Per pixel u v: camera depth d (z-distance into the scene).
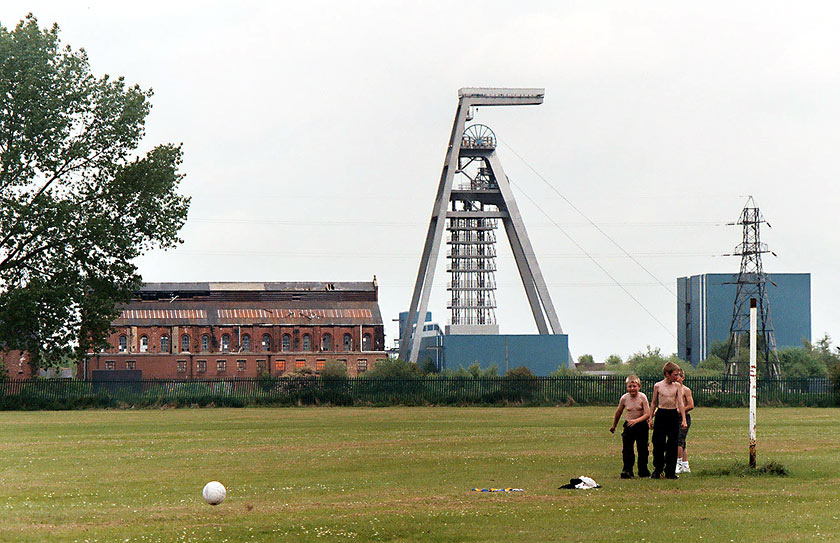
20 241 158.75
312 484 53.59
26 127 157.50
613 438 86.50
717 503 44.84
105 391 164.75
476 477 56.22
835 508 43.25
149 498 48.44
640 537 36.78
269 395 166.62
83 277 162.88
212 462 66.12
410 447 77.50
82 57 167.38
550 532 37.94
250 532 38.22
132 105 166.75
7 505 46.00
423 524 39.66
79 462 66.62
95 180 166.75
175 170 168.75
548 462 64.31
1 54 159.75
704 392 170.25
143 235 166.88
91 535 37.62
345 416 130.88
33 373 177.38
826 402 168.00
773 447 76.31
